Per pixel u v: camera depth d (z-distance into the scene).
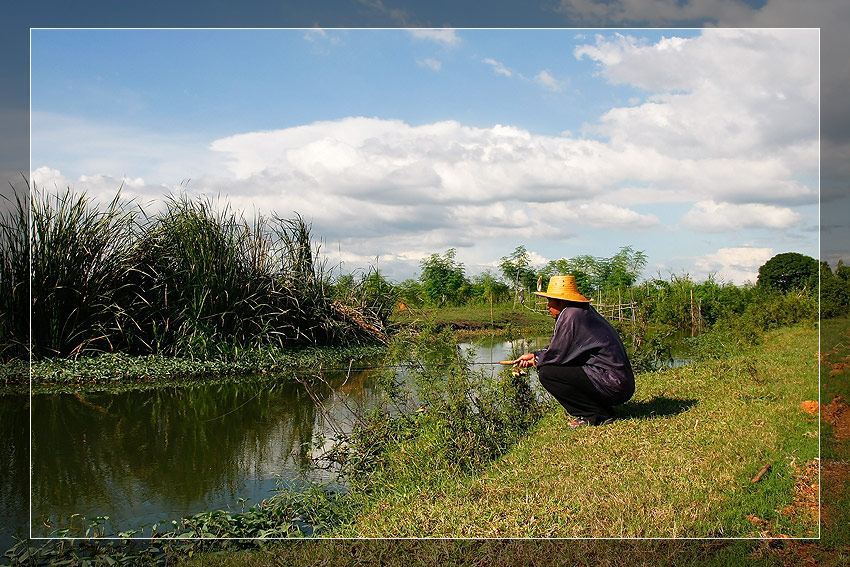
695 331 15.23
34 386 10.01
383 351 14.24
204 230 12.65
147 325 12.18
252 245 13.78
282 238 14.88
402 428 6.52
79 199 11.48
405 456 5.73
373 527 4.44
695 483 4.67
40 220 10.92
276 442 7.22
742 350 10.61
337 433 6.89
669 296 17.12
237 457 6.67
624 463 5.09
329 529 4.67
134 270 12.07
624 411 6.56
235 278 12.82
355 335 14.96
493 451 5.95
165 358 11.48
